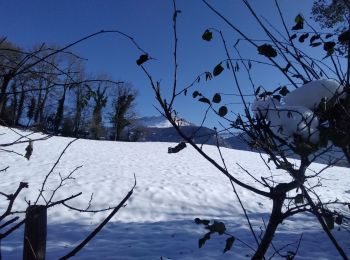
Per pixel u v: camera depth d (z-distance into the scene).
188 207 11.36
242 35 1.59
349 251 7.12
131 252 6.87
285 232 8.55
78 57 1.42
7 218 8.74
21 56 1.36
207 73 1.53
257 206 12.04
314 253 7.00
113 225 8.91
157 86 1.40
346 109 1.40
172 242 7.57
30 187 11.91
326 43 1.59
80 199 10.93
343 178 20.34
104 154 22.45
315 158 1.48
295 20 1.62
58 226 8.61
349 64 1.47
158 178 14.91
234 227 9.14
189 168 18.84
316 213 1.53
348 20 1.49
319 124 1.43
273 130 1.51
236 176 17.22
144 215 10.25
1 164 15.92
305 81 1.68
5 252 6.56
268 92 1.65
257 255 1.68
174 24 1.41
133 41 1.38
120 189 12.32
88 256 6.62
